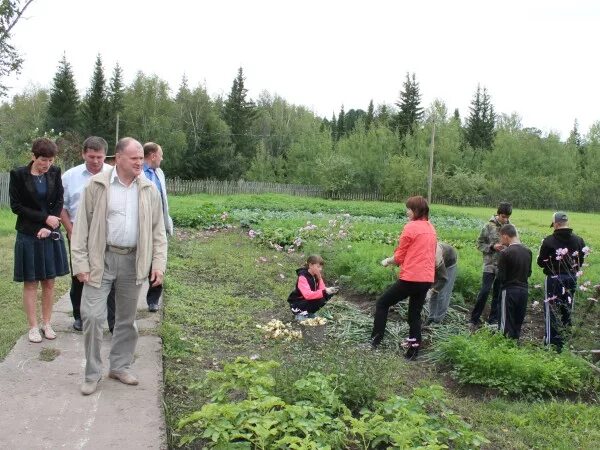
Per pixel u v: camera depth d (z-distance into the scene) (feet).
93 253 15.85
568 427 18.20
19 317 22.86
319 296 27.43
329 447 12.91
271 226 57.67
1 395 15.65
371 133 201.57
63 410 15.03
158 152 24.43
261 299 31.35
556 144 208.54
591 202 201.57
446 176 192.34
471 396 20.51
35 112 227.40
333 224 52.08
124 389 16.61
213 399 15.67
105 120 200.23
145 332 22.20
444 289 27.63
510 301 25.52
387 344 25.39
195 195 143.54
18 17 82.17
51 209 19.88
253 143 229.66
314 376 17.08
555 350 24.84
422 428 14.57
